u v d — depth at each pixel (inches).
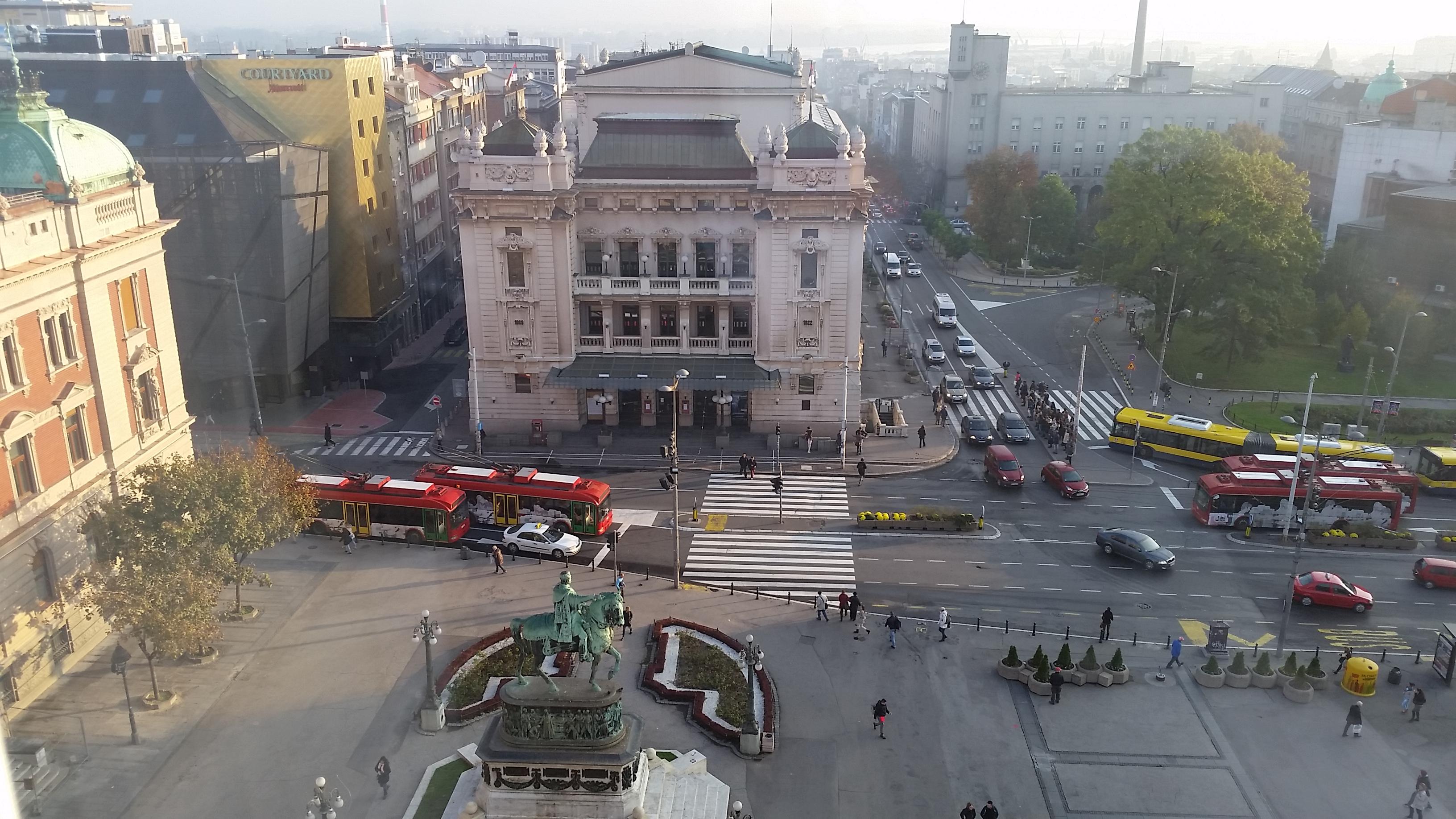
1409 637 2416.3
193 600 2016.5
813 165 3277.6
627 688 2161.7
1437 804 1836.9
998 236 6358.3
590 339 3555.6
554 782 1701.5
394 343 4436.5
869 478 3289.9
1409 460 3430.1
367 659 2236.7
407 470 3314.5
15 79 2234.3
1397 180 5354.3
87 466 2229.3
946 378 4119.1
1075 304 5457.7
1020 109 7642.7
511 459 3383.4
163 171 3309.5
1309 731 2054.6
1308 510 2797.7
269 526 2284.7
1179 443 3420.3
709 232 3464.6
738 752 1961.1
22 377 2016.5
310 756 1908.2
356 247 3988.7
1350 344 4234.7
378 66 4121.6
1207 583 2655.0
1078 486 3152.1
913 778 1897.1
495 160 3299.7
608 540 2859.3
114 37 4170.8
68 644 2154.3
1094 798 1851.6
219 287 3476.9
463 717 2018.9
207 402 3666.3
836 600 2546.8
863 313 5265.8
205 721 2005.4
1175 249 4195.4
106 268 2256.4
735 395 3619.6
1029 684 2183.8
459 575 2637.8
